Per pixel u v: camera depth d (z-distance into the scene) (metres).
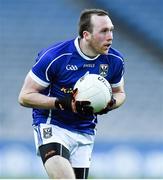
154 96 54.88
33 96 18.36
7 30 58.50
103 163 42.38
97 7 60.44
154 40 58.78
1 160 42.16
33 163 42.00
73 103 17.95
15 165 42.06
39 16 59.72
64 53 18.48
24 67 56.38
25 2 60.53
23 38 58.16
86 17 18.38
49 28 59.09
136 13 60.31
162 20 59.88
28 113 51.47
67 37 58.72
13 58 56.84
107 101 18.22
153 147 42.78
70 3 60.66
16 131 50.09
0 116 51.34
